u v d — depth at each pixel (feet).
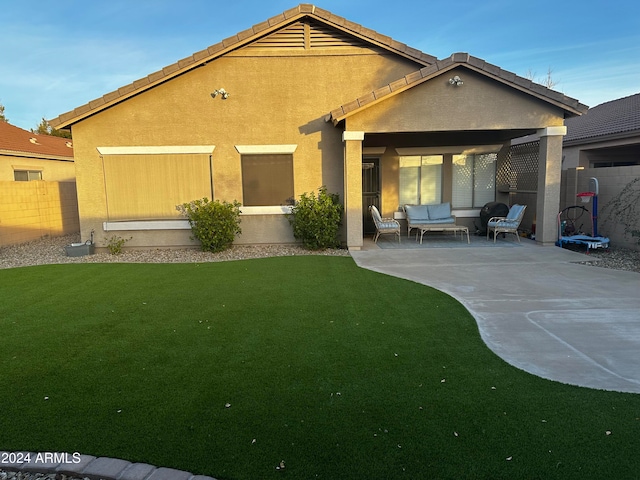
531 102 36.22
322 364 14.87
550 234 38.58
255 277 28.50
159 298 23.67
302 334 17.81
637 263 30.99
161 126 39.68
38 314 21.01
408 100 36.09
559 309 20.77
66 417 11.64
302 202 38.93
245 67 39.65
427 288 25.00
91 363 15.20
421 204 47.67
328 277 28.14
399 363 14.88
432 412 11.69
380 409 11.89
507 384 13.28
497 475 9.20
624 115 57.16
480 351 15.90
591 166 58.80
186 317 20.29
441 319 19.56
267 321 19.53
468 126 36.22
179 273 30.27
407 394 12.71
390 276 28.25
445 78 35.81
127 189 40.29
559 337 17.24
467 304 21.80
